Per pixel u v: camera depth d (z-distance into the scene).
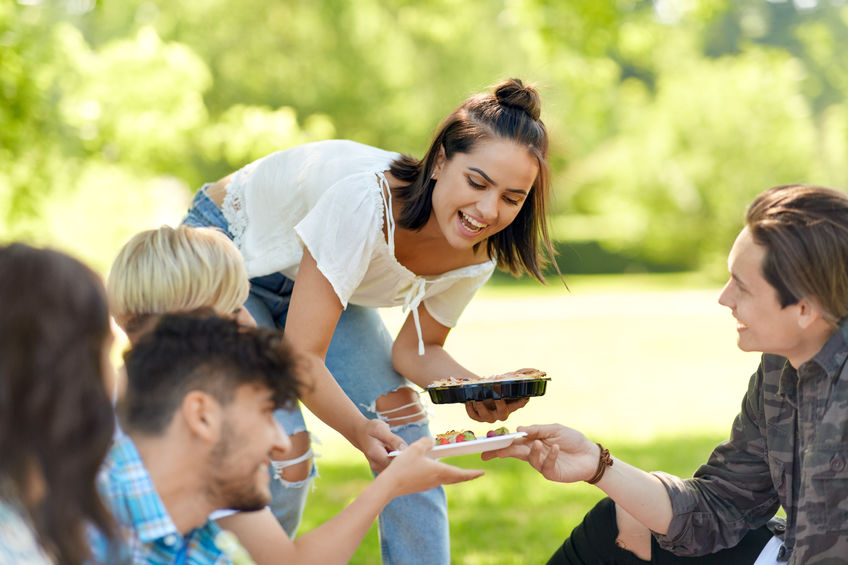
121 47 12.60
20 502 1.50
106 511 1.53
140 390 1.70
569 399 9.81
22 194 11.47
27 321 1.48
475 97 2.87
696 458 6.51
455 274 3.19
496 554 4.29
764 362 2.44
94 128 12.25
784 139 28.83
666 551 2.57
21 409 1.47
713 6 11.80
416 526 3.15
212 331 1.73
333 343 3.22
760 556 2.50
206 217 3.28
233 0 21.27
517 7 11.10
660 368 12.24
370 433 2.76
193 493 1.74
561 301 24.00
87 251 14.27
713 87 29.47
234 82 21.11
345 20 21.95
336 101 21.84
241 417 1.71
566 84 13.55
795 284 2.12
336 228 2.83
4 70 9.84
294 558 2.00
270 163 3.19
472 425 8.16
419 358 3.31
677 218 30.83
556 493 5.68
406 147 22.77
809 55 35.72
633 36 11.80
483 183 2.76
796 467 2.38
